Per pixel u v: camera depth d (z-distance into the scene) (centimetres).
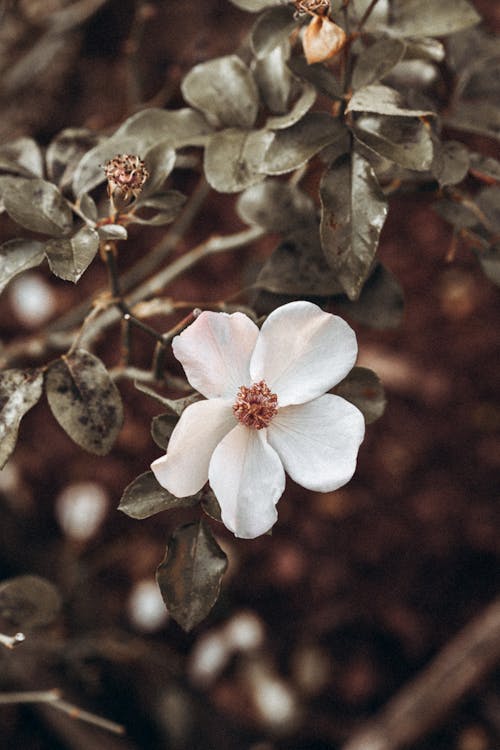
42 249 48
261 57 49
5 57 94
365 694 93
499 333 108
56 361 49
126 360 55
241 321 46
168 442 46
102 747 82
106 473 103
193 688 92
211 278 109
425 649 96
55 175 52
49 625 82
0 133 97
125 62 100
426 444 104
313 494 102
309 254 52
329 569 100
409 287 111
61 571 92
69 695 83
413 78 55
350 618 98
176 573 46
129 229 110
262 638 95
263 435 46
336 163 48
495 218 55
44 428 104
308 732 91
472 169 52
